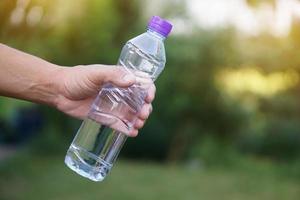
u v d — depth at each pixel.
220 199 10.55
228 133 14.23
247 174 13.20
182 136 14.19
